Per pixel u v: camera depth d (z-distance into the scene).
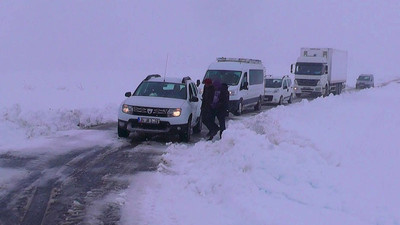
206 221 5.97
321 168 7.89
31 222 5.82
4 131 11.55
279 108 15.21
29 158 9.38
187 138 12.50
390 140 10.59
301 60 34.94
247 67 21.70
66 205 6.53
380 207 6.46
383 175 7.88
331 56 35.66
